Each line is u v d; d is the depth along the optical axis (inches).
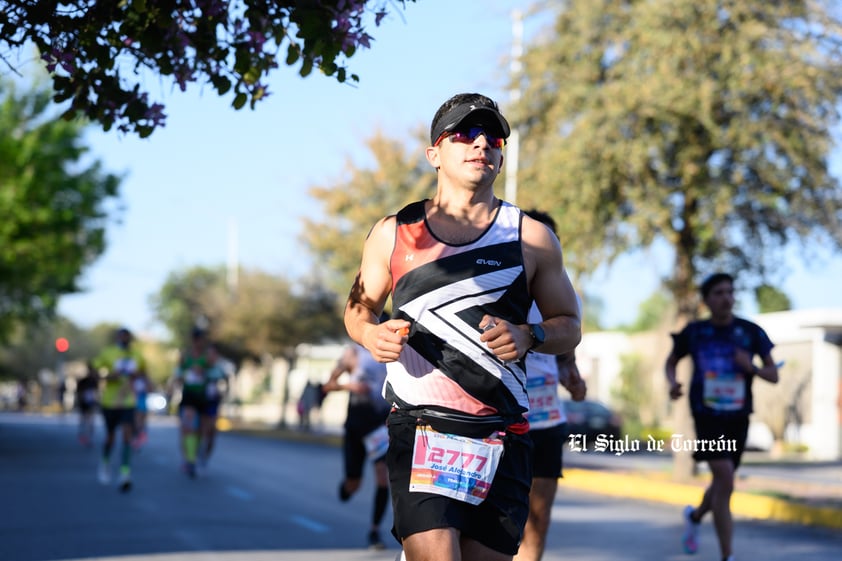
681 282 958.4
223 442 1701.5
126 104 286.8
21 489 825.5
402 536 211.6
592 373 2191.2
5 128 1615.4
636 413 1838.1
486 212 215.3
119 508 698.8
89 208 1697.8
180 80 285.3
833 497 730.8
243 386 4163.4
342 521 649.6
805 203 906.7
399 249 214.7
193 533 581.3
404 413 213.9
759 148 893.8
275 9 276.4
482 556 212.5
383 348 202.4
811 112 872.9
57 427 2330.2
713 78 888.3
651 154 914.7
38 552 506.6
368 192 1926.7
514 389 212.5
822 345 1528.1
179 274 3873.0
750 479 916.0
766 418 1574.8
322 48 267.4
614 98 893.8
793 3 872.9
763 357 439.5
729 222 941.8
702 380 440.5
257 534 582.9
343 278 2169.0
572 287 219.3
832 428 1517.0
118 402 833.5
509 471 213.2
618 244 941.8
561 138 936.9
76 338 5925.2
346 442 562.6
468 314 209.8
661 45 875.4
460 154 212.1
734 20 871.1
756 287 960.9
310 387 2251.5
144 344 4909.0
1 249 1604.3
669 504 804.6
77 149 1642.5
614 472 1002.7
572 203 927.0
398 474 213.2
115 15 273.4
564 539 585.6
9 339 2422.5
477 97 214.8
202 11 272.2
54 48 276.2
